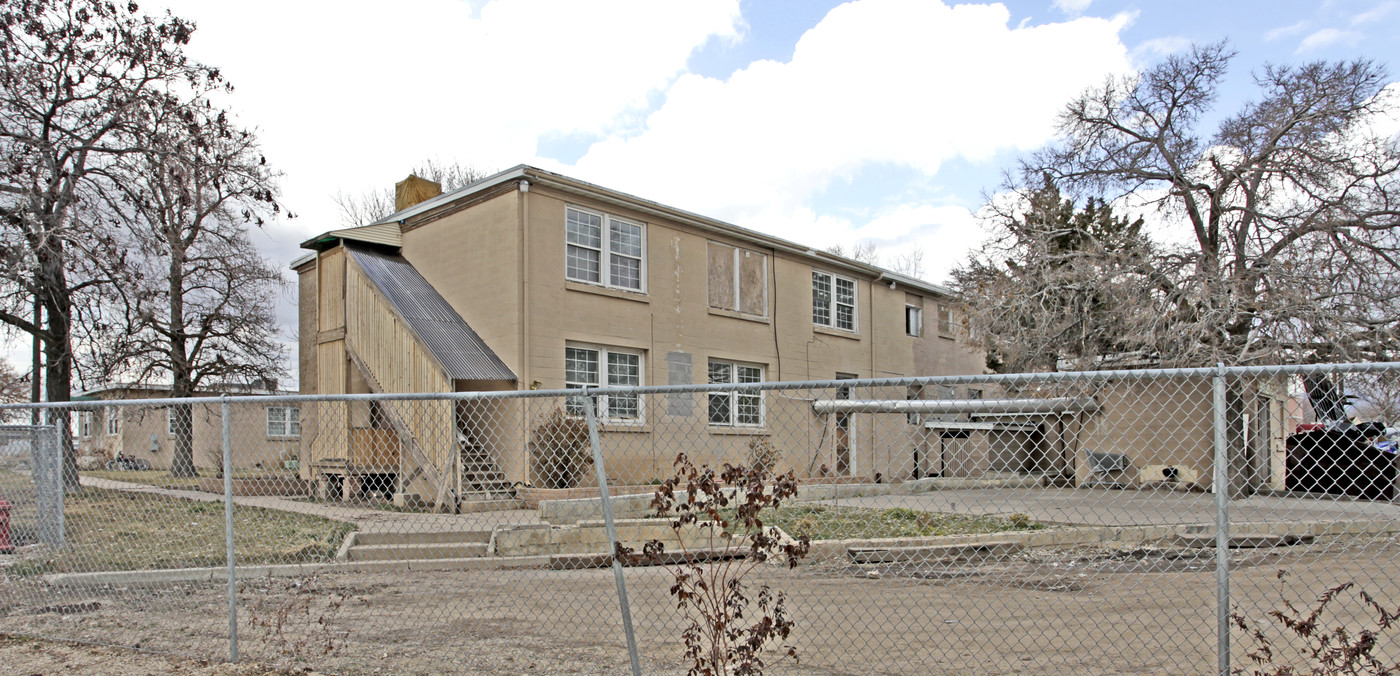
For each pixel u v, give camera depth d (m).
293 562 9.84
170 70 18.75
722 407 20.52
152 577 8.95
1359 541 10.20
